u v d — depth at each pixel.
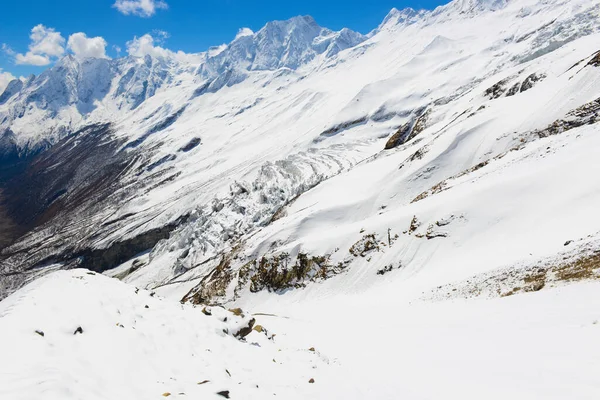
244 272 65.62
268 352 15.35
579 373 11.10
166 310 15.45
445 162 67.25
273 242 69.94
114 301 14.30
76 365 9.84
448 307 25.58
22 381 8.27
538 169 41.44
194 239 150.12
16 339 10.05
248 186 165.38
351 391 12.28
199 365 12.18
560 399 10.10
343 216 70.94
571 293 18.45
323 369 14.63
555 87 65.50
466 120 76.19
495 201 41.44
